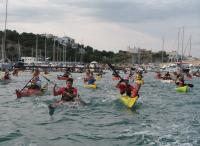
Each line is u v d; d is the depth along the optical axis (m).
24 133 13.66
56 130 14.51
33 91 27.53
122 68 113.19
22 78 52.66
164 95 31.75
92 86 37.47
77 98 22.05
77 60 164.75
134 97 22.81
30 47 175.88
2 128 14.52
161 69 131.88
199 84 52.44
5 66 74.31
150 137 13.52
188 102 26.23
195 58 154.62
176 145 12.41
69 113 19.06
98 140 12.95
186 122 17.05
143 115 19.11
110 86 40.88
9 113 18.64
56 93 22.00
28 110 19.84
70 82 22.00
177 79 46.84
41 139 12.81
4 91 31.59
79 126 15.56
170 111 21.00
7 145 11.79
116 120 17.31
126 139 13.17
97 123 16.41
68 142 12.53
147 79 64.12
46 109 20.33
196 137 13.65
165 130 14.95
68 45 176.62
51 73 75.94
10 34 187.75
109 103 23.44
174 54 170.38
